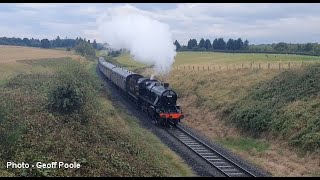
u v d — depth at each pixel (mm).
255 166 22656
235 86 39125
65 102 24875
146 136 28828
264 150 25547
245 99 34031
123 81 46438
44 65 64625
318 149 22688
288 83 32750
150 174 18797
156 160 22094
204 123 34531
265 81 36594
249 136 28766
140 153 22219
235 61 64438
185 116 37875
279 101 30078
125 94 47438
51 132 21172
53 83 28406
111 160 19156
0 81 37625
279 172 21828
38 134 20141
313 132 24109
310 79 30828
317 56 66125
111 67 58938
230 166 21938
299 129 25516
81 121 24484
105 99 41125
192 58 81938
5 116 21000
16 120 21562
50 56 81875
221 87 41125
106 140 22688
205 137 29938
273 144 26062
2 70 47469
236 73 44688
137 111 39500
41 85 35156
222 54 89938
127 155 20828
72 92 25344
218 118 34094
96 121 25391
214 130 32188
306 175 20969
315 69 32438
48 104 25703
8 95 28391
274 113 28422
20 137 19062
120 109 38625
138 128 31422
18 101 26875
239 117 30641
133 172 18375
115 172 17766
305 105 27547
